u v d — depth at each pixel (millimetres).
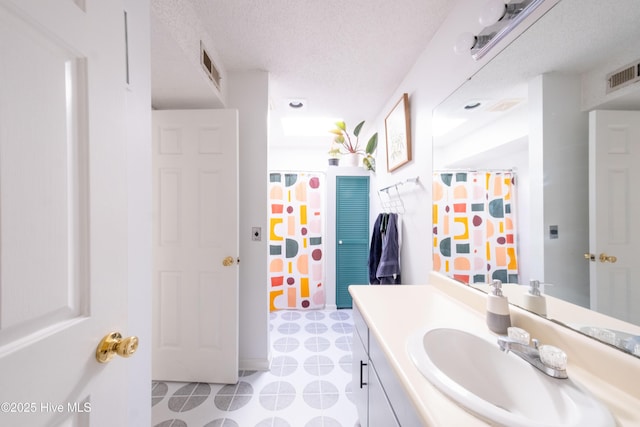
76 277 477
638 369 510
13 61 371
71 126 466
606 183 624
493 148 984
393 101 2043
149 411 873
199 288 1611
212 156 1589
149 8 877
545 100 772
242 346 1789
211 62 1458
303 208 2871
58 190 440
